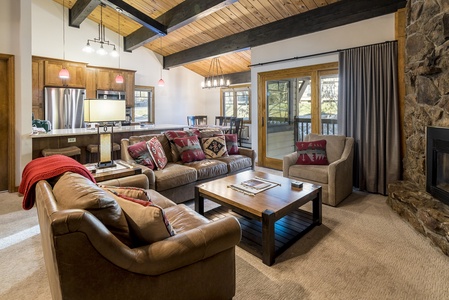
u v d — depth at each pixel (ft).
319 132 16.08
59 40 21.66
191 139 13.47
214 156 14.02
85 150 15.15
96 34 23.66
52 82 20.22
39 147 13.58
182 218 6.55
